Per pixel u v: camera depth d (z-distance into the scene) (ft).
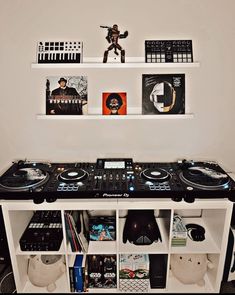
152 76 5.73
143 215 5.69
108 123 6.00
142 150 6.20
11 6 5.33
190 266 5.48
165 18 5.42
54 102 5.81
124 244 5.49
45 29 5.48
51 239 5.28
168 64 5.46
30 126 6.03
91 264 5.52
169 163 6.03
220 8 5.32
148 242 5.46
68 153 6.23
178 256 5.59
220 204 4.88
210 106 5.88
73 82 5.76
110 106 5.84
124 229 5.78
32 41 5.53
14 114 5.95
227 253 5.56
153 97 5.78
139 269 5.43
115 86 5.80
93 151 6.21
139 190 4.81
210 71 5.67
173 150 6.20
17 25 5.43
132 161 6.01
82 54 5.59
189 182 5.03
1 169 6.33
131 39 5.54
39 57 5.55
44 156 6.26
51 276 5.55
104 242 5.58
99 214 6.35
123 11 5.38
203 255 5.53
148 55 5.52
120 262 5.42
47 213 5.92
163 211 6.03
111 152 6.23
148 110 5.82
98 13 5.40
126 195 4.79
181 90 5.75
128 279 5.52
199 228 5.97
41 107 5.90
